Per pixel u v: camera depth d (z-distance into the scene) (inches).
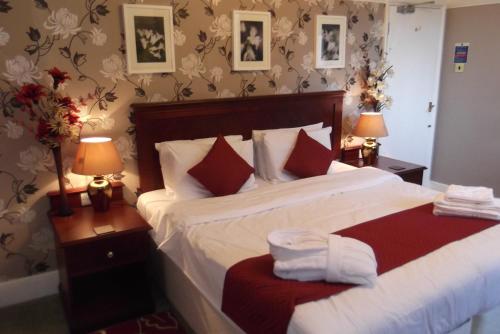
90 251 92.4
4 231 106.0
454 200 96.0
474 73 175.2
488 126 174.6
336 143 158.7
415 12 171.0
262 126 137.3
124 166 117.8
